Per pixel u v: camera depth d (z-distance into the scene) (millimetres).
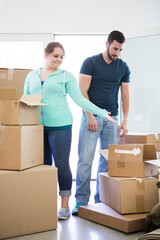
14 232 1970
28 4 3850
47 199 2088
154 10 3793
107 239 1939
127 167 2264
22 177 1991
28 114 2129
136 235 2010
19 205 1984
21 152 1996
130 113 3553
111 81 2588
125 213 2148
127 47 3525
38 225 2055
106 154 2412
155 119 3449
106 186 2375
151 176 2303
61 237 1974
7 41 3916
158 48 3393
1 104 2039
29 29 3857
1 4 3854
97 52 4336
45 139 2490
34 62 3967
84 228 2150
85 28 3842
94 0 3826
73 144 4523
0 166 2041
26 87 2486
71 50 4328
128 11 3818
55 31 3850
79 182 2574
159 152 2883
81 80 2570
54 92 2367
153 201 2203
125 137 2916
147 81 3465
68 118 2416
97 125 2564
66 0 3838
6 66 3977
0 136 2033
